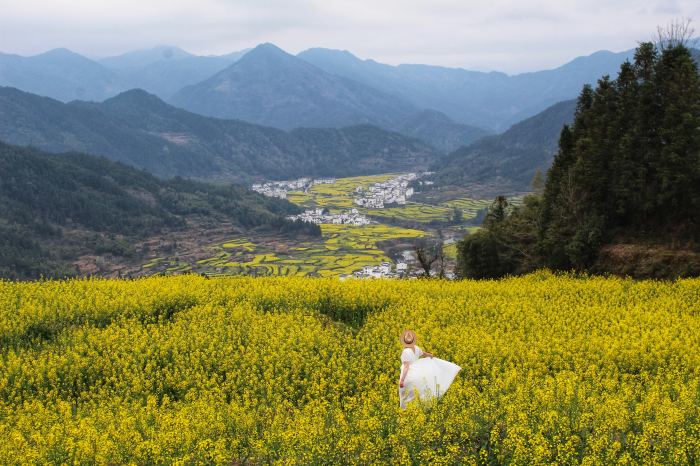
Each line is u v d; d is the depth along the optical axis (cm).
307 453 1161
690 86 4491
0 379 1947
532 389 1459
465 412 1246
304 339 2266
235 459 1260
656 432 1138
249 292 3103
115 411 1656
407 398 1363
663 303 2881
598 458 1093
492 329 2420
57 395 1956
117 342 2298
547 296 3238
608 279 3716
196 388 1938
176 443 1219
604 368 1859
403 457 1123
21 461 1198
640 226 4678
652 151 4622
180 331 2431
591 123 5256
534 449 1102
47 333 2575
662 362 1927
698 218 4341
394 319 2633
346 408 1530
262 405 1525
